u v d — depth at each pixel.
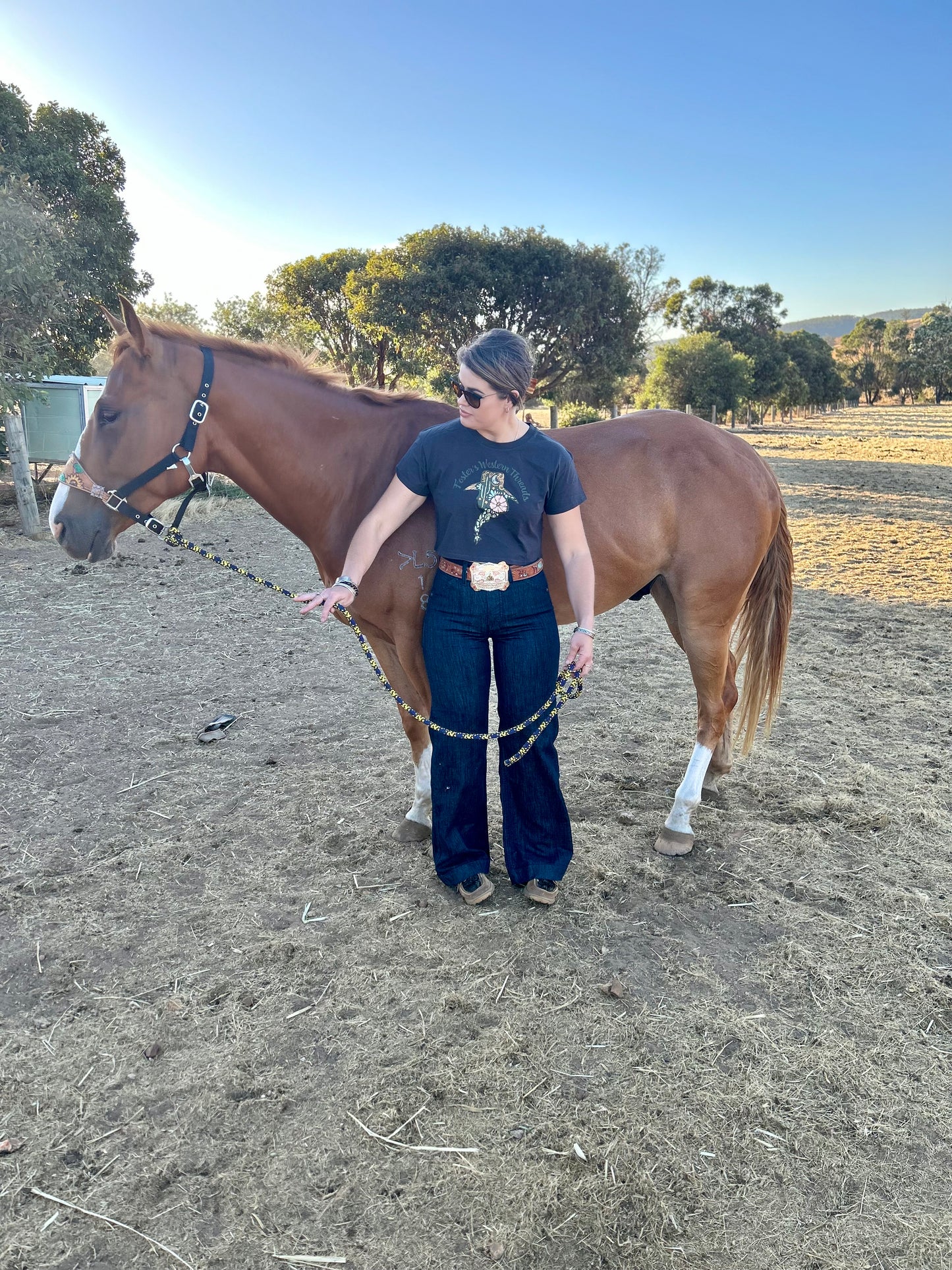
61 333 14.30
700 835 3.11
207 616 6.19
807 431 35.94
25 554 8.19
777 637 3.18
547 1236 1.60
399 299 28.44
